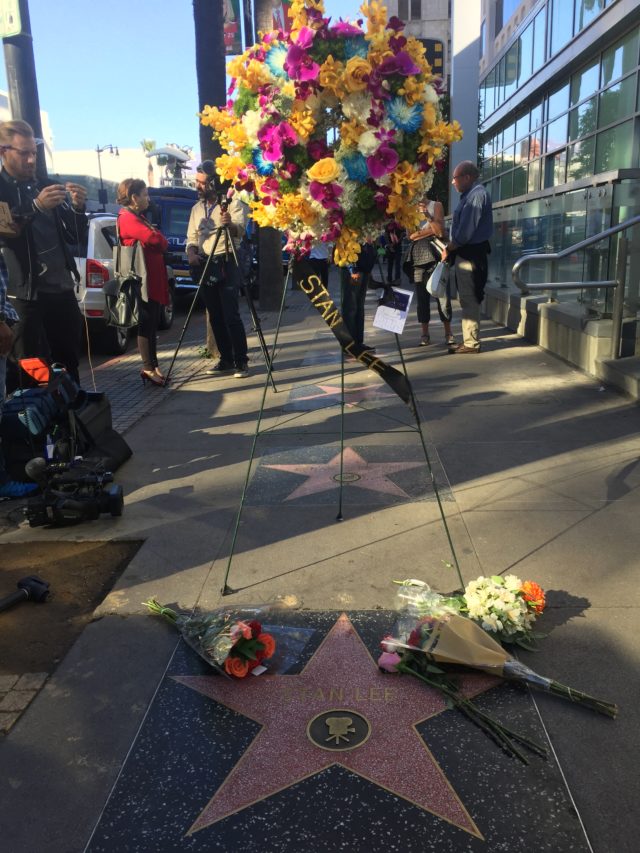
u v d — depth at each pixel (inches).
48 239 191.0
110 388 272.4
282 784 78.3
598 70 551.8
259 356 326.6
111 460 176.9
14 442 165.8
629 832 71.0
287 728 86.8
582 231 270.1
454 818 73.0
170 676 97.4
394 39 100.8
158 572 125.6
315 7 99.7
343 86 99.4
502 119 892.6
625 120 491.2
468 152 868.0
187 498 159.5
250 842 71.3
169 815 74.9
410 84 100.6
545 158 705.6
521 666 93.4
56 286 193.9
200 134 296.7
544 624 105.3
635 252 234.7
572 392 233.3
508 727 85.7
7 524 149.8
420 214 111.3
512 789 76.5
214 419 223.9
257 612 108.6
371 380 265.7
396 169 104.3
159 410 237.3
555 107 676.1
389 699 91.5
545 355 294.7
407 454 181.9
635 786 76.5
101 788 78.8
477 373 267.6
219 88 297.3
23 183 181.0
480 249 293.1
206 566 127.3
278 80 103.2
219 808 75.5
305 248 113.7
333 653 101.0
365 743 83.8
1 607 115.3
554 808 74.0
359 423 211.3
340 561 127.0
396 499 153.5
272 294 510.9
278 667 98.5
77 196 195.9
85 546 138.2
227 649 95.5
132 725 88.4
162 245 261.9
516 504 147.9
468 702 89.6
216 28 291.7
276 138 102.0
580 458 172.6
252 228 480.1
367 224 110.9
